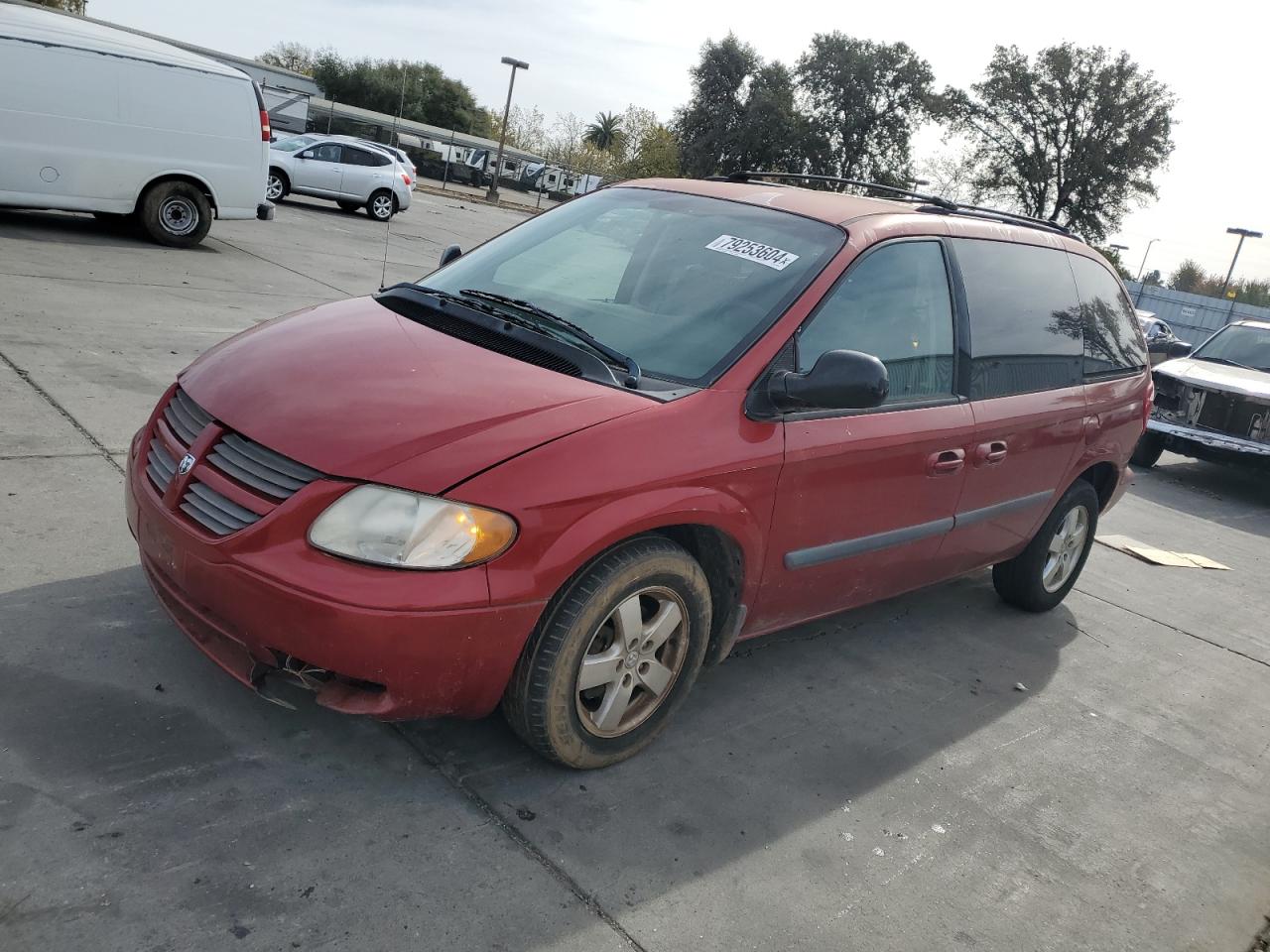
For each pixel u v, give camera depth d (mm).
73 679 2863
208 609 2580
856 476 3328
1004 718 3943
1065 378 4512
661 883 2566
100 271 9367
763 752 3301
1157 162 53812
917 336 3645
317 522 2402
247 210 12125
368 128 52062
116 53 10680
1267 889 3156
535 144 69688
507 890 2416
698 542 3082
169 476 2729
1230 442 9227
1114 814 3406
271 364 2869
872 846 2928
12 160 10359
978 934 2650
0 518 3801
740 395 2990
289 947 2115
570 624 2625
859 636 4449
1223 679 4832
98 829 2326
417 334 3066
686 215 3672
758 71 67938
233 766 2646
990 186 57000
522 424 2602
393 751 2846
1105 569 6305
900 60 65812
